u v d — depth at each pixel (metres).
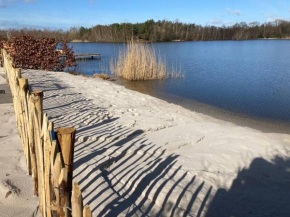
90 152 4.07
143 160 4.07
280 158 4.54
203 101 10.71
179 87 13.59
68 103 7.12
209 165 4.12
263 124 7.80
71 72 17.31
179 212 2.93
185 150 4.64
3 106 6.14
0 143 4.07
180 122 6.41
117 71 17.03
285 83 14.57
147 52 16.62
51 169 1.91
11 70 5.28
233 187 3.60
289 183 3.79
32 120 2.54
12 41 15.48
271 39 81.12
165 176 3.64
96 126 5.36
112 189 3.15
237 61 25.17
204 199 3.23
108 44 53.03
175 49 40.19
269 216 3.03
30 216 2.50
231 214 3.02
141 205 2.97
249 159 4.43
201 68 20.64
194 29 76.44
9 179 3.01
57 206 1.86
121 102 8.29
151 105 8.41
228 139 5.23
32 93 2.28
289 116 8.63
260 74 17.69
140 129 5.35
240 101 10.69
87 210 1.49
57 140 1.82
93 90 9.92
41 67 16.08
